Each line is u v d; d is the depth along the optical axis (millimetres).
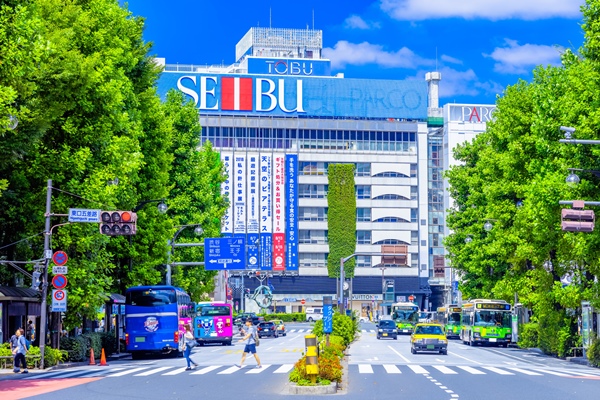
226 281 110688
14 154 26359
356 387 22688
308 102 136125
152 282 46562
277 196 132375
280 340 68625
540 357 44719
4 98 22844
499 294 51750
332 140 136375
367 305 137625
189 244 55188
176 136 56750
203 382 24750
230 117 133375
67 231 34938
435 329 46812
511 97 47000
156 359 41875
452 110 142000
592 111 32781
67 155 34094
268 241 131750
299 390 20625
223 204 69312
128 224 31547
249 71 143750
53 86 28953
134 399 19281
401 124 139000
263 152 132875
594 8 33438
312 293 134000
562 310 44062
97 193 34594
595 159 33406
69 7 34625
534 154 45094
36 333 43125
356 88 138125
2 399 19047
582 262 38031
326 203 134875
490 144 58531
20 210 34156
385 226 137000
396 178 137875
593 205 31375
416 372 29453
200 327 61000
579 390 21922
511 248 48000
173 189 57594
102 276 37469
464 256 62188
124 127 37562
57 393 20828
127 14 43562
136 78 43750
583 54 34094
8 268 36812
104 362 35594
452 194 65562
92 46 36156
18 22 23922
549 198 34375
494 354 47406
